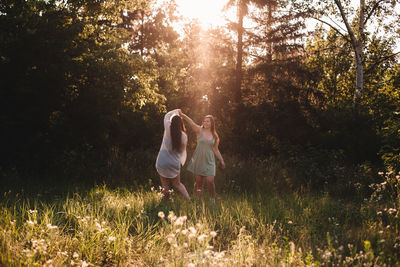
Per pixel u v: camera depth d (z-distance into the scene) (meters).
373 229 3.57
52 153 9.34
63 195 5.66
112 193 6.22
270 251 2.93
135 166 9.59
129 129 15.60
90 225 3.40
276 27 16.36
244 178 8.07
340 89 22.95
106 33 11.54
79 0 10.44
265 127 15.95
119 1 11.61
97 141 10.75
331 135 11.81
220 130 16.47
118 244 3.01
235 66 16.91
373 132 10.70
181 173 8.59
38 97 8.89
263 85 16.56
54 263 2.53
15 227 3.22
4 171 8.17
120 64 10.09
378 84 17.33
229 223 3.96
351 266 2.63
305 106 15.86
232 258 2.79
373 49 18.58
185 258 2.57
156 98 11.83
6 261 2.46
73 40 9.59
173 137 5.34
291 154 10.64
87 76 9.75
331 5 15.98
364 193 6.68
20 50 8.30
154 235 3.49
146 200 5.20
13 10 8.59
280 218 4.30
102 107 9.95
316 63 22.47
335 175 8.24
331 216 4.45
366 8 15.71
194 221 4.02
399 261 2.65
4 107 8.66
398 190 5.44
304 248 3.01
